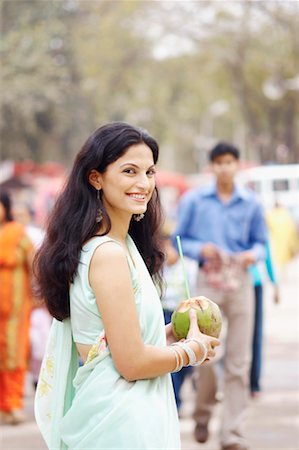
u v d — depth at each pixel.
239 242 8.47
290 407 10.13
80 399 3.88
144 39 38.88
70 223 3.98
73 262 3.92
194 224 8.52
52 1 32.50
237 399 8.09
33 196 33.31
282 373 12.23
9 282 9.48
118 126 4.05
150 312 3.94
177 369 3.95
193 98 54.62
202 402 8.23
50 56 32.94
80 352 3.96
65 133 37.88
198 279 8.35
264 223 8.53
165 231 9.03
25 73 32.38
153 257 4.39
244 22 36.66
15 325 9.52
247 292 8.26
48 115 36.19
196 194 8.55
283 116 42.50
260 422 9.42
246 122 45.16
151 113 52.31
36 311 10.41
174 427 3.97
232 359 8.14
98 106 39.34
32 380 10.55
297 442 8.56
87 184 4.05
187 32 38.09
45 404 4.10
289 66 38.78
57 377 4.04
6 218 9.56
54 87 33.69
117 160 3.99
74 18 34.59
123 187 3.99
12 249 9.48
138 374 3.83
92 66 36.56
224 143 8.44
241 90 42.06
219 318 4.20
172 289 9.03
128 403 3.82
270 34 37.19
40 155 37.84
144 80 44.62
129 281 3.87
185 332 4.15
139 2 37.03
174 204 38.38
